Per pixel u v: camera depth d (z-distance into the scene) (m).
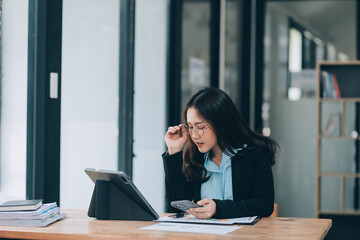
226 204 2.49
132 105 4.21
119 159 4.14
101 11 3.89
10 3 3.07
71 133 3.61
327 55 6.23
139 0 4.37
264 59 6.44
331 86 5.49
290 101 6.34
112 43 4.04
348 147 6.00
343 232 5.61
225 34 5.86
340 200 5.82
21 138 3.15
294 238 2.08
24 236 2.28
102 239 2.17
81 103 3.70
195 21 5.21
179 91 4.90
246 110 6.39
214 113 2.66
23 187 3.18
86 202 3.75
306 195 6.26
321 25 6.25
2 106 3.03
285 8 6.36
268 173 2.72
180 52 4.88
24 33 3.17
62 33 3.49
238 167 2.76
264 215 2.59
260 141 2.81
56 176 3.33
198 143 2.71
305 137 6.30
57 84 3.31
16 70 3.12
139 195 2.51
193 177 2.82
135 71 4.34
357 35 6.12
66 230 2.29
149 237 2.12
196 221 2.43
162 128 4.76
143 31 4.44
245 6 6.39
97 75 3.87
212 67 5.67
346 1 6.16
